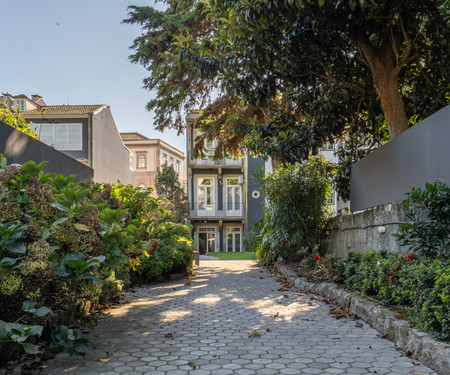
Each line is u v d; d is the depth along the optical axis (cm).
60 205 427
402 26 843
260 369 361
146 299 766
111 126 3034
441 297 371
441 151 544
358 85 1052
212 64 920
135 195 886
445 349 342
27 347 326
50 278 362
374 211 775
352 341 454
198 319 578
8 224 385
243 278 1123
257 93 943
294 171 1225
